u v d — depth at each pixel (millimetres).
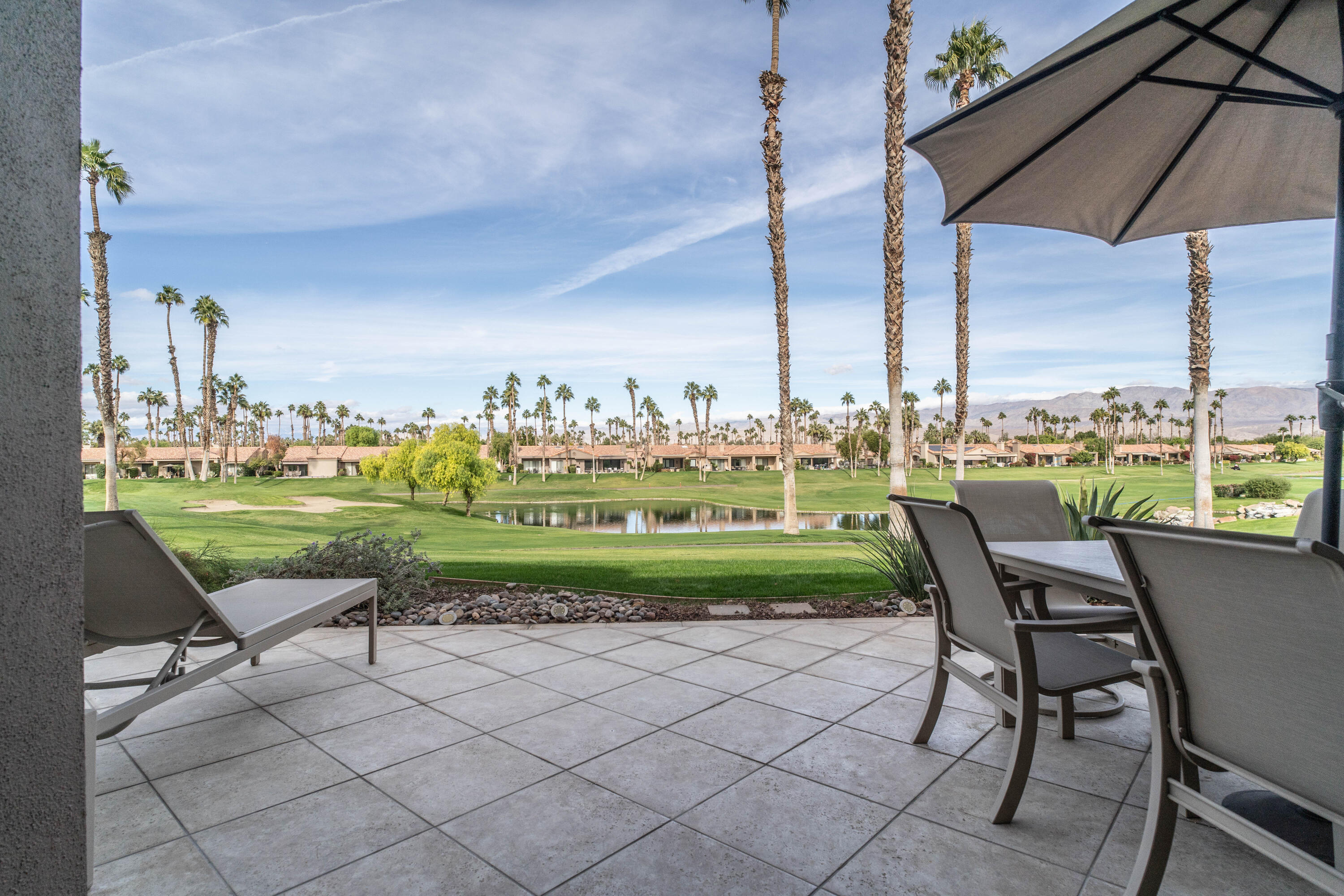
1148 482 38750
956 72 16750
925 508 2279
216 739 2707
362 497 44562
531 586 5875
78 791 878
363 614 4848
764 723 2844
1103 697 3168
